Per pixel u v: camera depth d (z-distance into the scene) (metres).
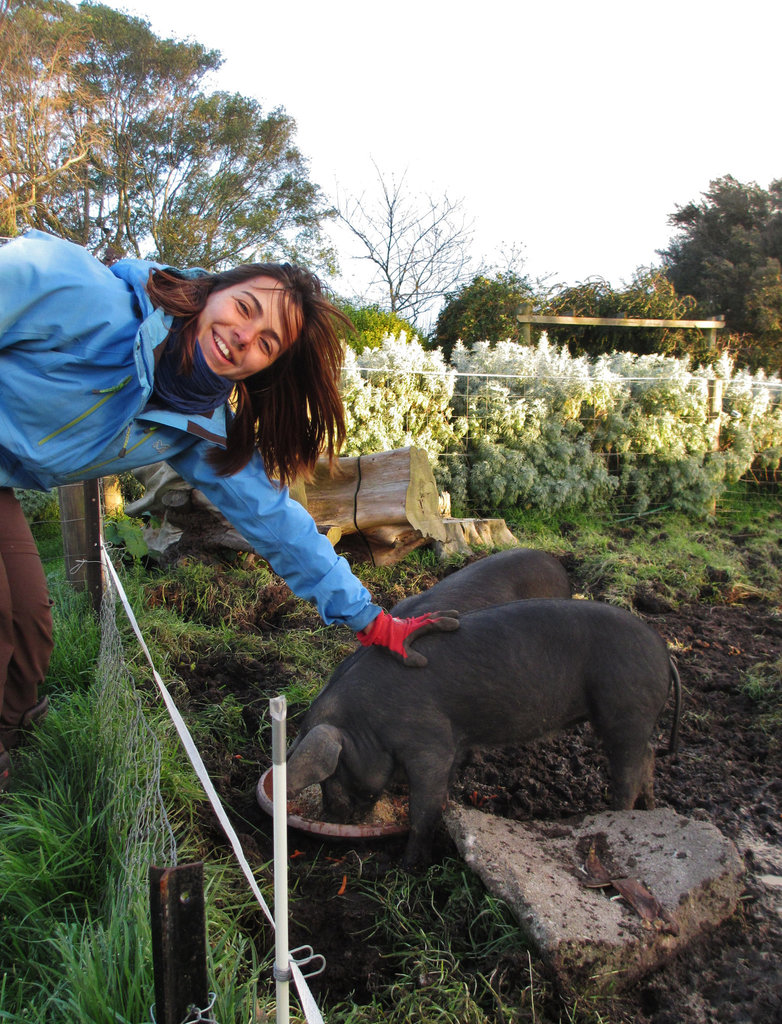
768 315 20.55
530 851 2.60
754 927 2.51
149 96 23.23
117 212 22.50
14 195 17.28
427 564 6.42
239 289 2.18
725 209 26.66
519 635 2.84
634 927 2.25
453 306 16.80
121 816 2.43
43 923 2.12
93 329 2.22
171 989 1.35
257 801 3.05
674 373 9.52
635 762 2.92
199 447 2.47
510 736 2.90
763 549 8.06
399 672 2.73
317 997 2.20
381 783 2.76
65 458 2.39
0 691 2.81
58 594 4.77
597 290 16.06
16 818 2.51
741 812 3.25
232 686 4.11
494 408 8.60
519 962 2.20
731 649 5.15
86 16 22.09
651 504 9.45
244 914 2.39
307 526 2.54
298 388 2.42
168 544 5.93
